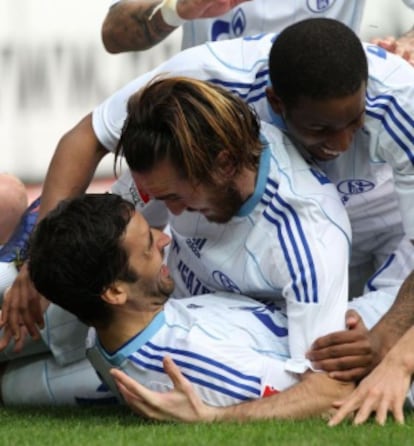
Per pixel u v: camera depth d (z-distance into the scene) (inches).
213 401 414.6
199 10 491.2
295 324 425.1
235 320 431.8
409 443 358.6
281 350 432.8
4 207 541.0
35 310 460.1
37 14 852.6
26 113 860.0
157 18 517.7
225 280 454.0
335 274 425.1
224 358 415.8
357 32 553.9
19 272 476.1
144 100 415.8
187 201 424.2
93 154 474.9
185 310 432.8
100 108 474.9
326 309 422.9
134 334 423.2
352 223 506.9
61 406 488.4
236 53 455.8
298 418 409.4
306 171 439.8
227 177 421.1
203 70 453.4
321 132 423.8
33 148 862.5
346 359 416.2
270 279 438.9
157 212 486.0
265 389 416.5
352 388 419.5
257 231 435.8
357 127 427.2
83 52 856.3
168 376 417.4
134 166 419.5
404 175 455.5
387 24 805.2
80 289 415.2
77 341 483.5
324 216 430.6
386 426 387.5
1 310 467.2
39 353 498.6
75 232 413.4
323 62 411.5
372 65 448.5
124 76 856.3
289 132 443.2
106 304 418.0
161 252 424.5
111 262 412.5
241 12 543.8
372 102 446.0
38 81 858.1
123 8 534.6
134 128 415.8
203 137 410.6
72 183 471.5
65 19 854.5
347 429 382.9
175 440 365.4
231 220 438.3
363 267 531.8
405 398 421.4
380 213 503.2
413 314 427.2
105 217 414.0
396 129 445.4
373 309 461.4
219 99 414.0
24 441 382.9
